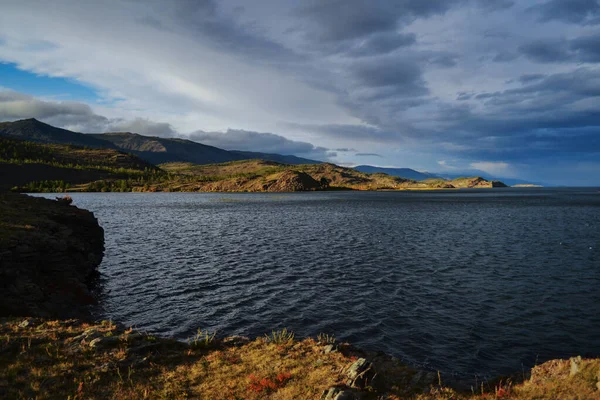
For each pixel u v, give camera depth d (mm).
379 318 24797
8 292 24578
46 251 30141
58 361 14992
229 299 29172
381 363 16750
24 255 27719
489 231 68750
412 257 44875
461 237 61375
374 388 13586
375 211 120875
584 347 20172
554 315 25000
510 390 14047
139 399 12891
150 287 32562
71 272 31719
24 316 22891
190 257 45344
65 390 13047
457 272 37219
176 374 15008
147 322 24594
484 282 33375
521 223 81938
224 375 14969
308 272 37656
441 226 77625
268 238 60938
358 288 31844
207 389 13820
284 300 28797
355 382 13562
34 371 13992
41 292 26359
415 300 28500
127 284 33562
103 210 124688
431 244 54531
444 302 27984
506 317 24750
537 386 13523
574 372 13320
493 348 20219
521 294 29703
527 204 158375
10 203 40562
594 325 23203
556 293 29859
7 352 15477
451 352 19781
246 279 35094
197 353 17391
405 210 125500
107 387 13523
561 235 62031
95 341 16797
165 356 16719
